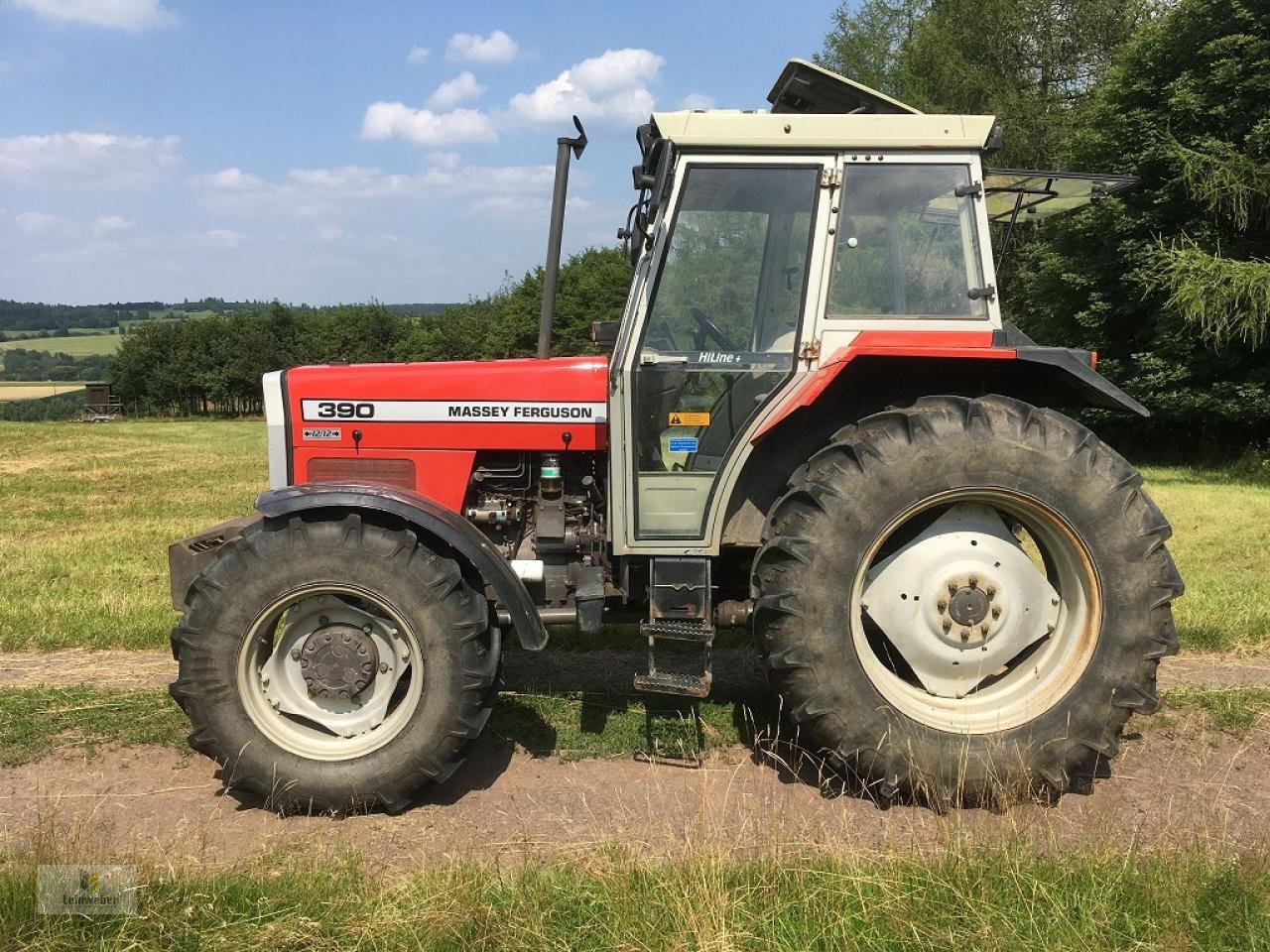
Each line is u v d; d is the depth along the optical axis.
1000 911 2.56
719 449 3.71
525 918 2.54
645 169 3.62
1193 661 5.14
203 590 3.38
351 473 4.10
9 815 3.40
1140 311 17.59
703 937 2.44
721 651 5.24
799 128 3.52
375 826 3.34
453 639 3.38
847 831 3.20
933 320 3.62
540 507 4.06
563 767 3.81
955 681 3.62
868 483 3.37
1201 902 2.59
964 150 3.58
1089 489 3.43
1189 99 15.66
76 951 2.43
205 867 2.88
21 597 6.50
